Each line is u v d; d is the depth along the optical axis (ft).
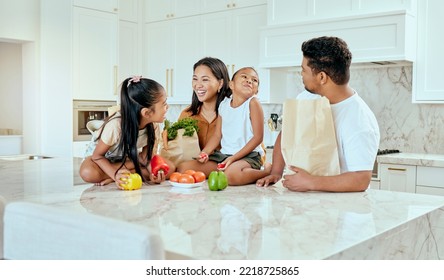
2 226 4.42
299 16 13.55
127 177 6.07
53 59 15.80
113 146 6.46
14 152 15.98
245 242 3.65
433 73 12.05
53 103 15.84
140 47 18.65
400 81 13.32
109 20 17.06
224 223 4.25
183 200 5.35
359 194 5.85
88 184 6.53
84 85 16.44
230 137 6.95
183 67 17.47
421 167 11.49
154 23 18.39
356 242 3.68
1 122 17.47
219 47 16.33
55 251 3.32
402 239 4.36
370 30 12.12
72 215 3.29
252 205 5.08
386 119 13.58
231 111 6.96
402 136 13.37
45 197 5.53
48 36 15.67
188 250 3.44
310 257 3.30
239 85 6.83
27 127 15.96
